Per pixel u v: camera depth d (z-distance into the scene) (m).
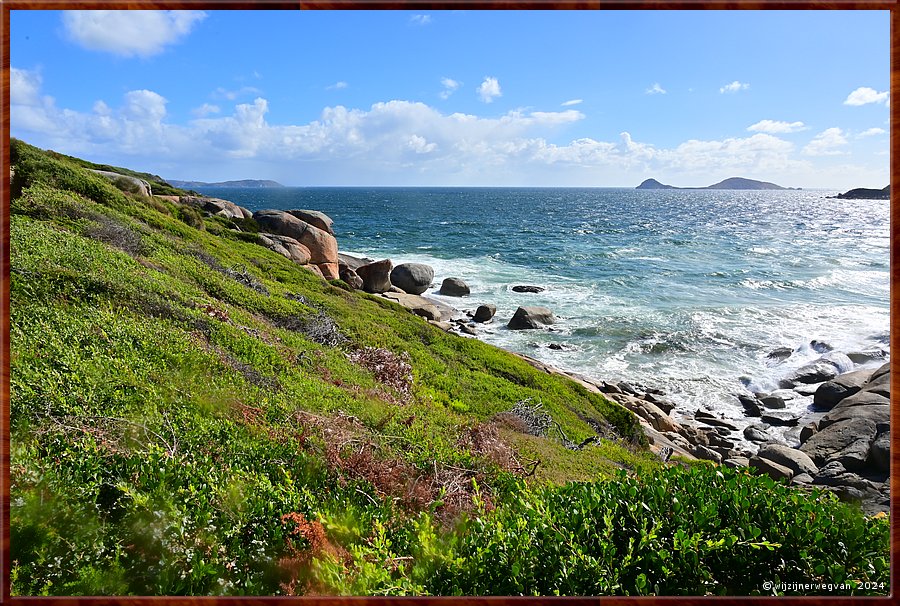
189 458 5.03
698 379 21.91
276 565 3.86
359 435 6.89
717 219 83.62
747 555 3.43
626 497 4.00
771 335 25.80
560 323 28.84
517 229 73.56
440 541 3.88
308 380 8.96
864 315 28.19
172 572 3.58
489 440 7.76
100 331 7.45
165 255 14.05
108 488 4.19
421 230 71.38
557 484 7.56
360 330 14.67
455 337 17.75
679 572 3.34
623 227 75.19
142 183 24.56
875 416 15.30
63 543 3.62
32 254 9.20
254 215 31.95
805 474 13.91
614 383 21.09
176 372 7.20
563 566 3.35
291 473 5.31
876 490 12.60
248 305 13.15
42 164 16.62
